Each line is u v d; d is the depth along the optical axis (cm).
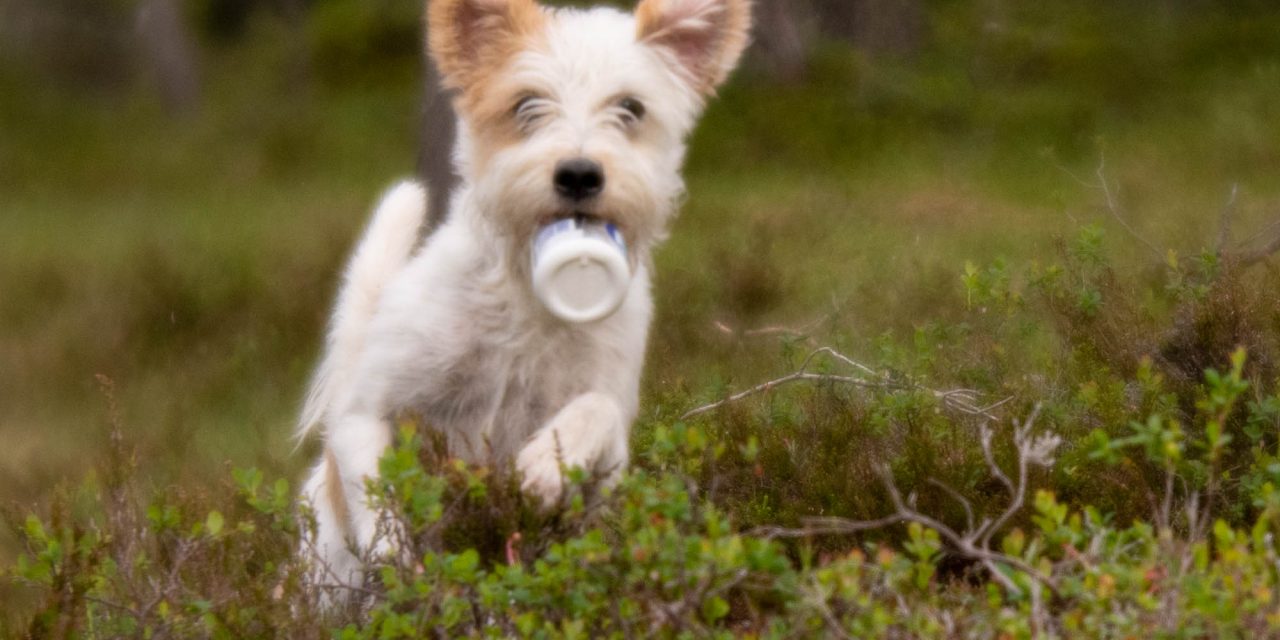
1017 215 2234
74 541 717
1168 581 534
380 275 879
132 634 675
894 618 543
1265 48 3712
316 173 3622
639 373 841
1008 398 929
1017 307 1025
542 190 747
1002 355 1005
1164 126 3178
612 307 740
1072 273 1071
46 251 2497
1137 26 3888
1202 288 960
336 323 880
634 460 904
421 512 609
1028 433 845
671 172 825
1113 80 3528
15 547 990
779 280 1544
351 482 764
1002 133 3241
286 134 3878
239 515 880
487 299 791
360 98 4109
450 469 684
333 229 2167
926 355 969
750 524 827
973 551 581
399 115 3959
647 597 557
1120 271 1356
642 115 796
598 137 760
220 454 1156
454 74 826
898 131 3266
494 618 626
